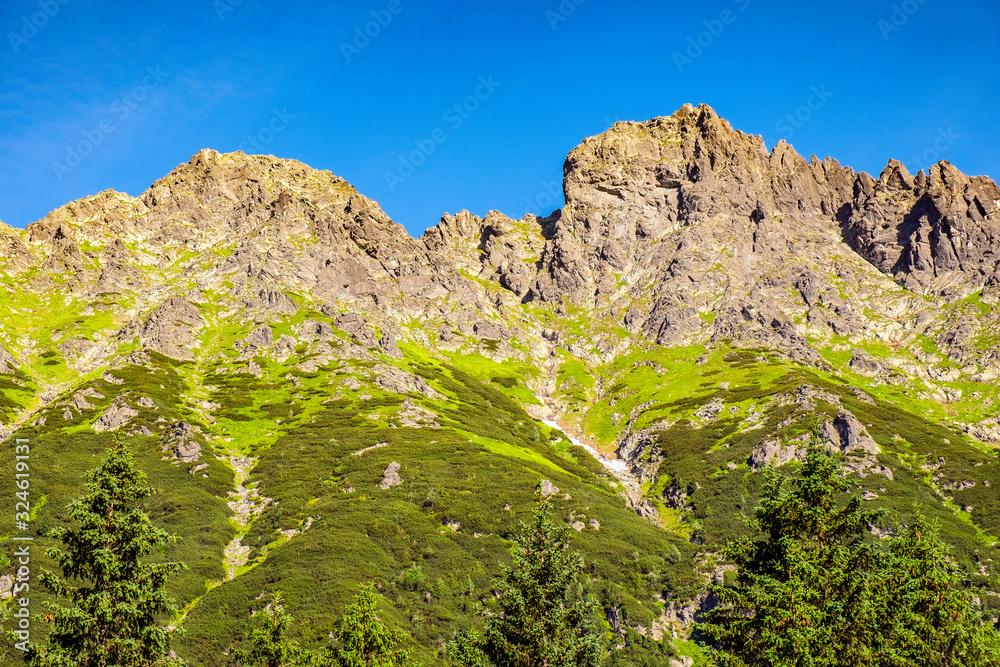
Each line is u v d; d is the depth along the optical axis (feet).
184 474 526.57
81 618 131.13
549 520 156.15
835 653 125.90
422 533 441.27
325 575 380.78
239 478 543.39
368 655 158.10
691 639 380.17
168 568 144.66
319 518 456.45
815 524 141.69
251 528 461.37
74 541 140.26
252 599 363.15
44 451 536.83
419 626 345.31
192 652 322.55
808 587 132.36
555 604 148.77
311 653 165.48
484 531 447.42
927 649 130.21
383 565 402.11
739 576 143.95
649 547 465.06
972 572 426.92
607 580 417.90
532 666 144.25
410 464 542.16
